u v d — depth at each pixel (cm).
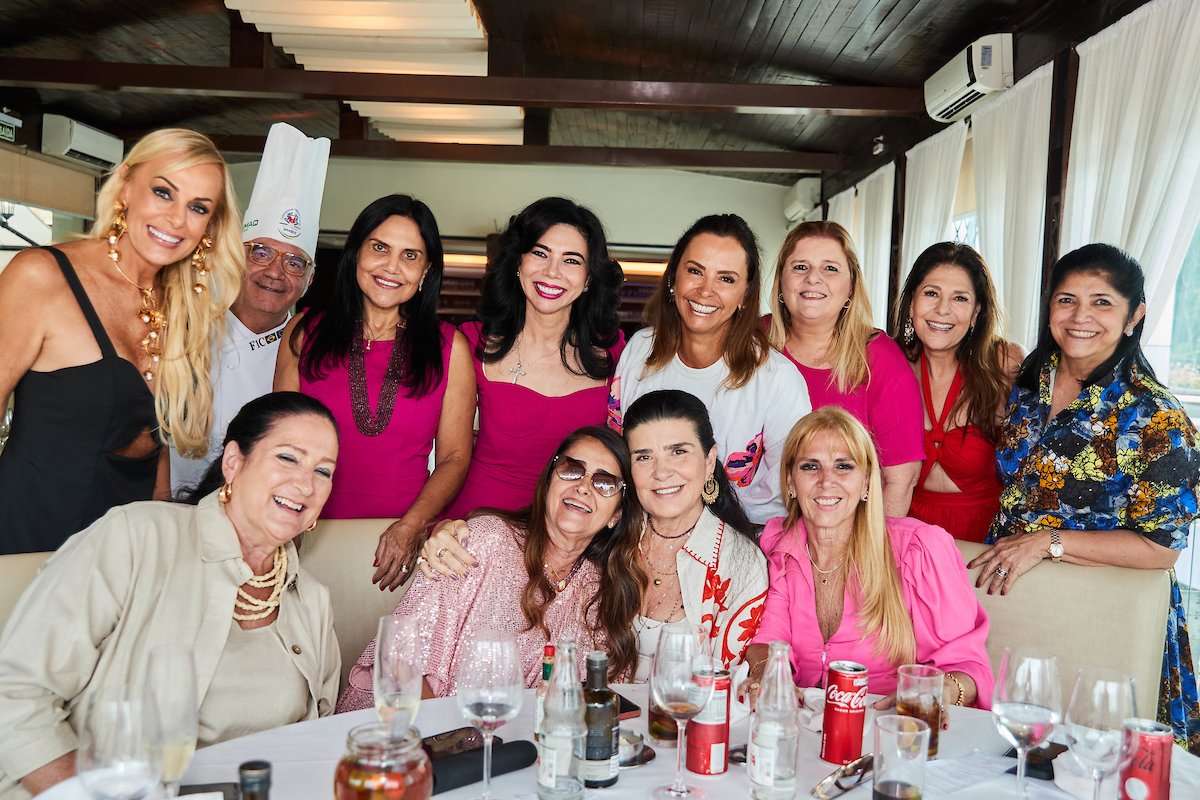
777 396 286
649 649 232
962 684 216
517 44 705
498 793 147
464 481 309
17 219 820
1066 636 245
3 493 233
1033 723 145
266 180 320
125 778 120
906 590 232
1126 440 255
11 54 744
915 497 324
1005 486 287
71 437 235
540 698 159
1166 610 240
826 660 233
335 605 258
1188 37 380
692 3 605
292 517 192
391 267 278
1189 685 255
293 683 194
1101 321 256
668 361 293
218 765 153
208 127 949
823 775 159
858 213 859
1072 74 476
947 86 571
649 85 673
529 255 290
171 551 186
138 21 690
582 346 306
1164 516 246
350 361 290
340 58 716
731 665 232
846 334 301
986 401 307
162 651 129
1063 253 468
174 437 256
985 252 564
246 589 195
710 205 1062
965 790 155
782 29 616
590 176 1052
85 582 175
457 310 1047
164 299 253
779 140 891
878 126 784
